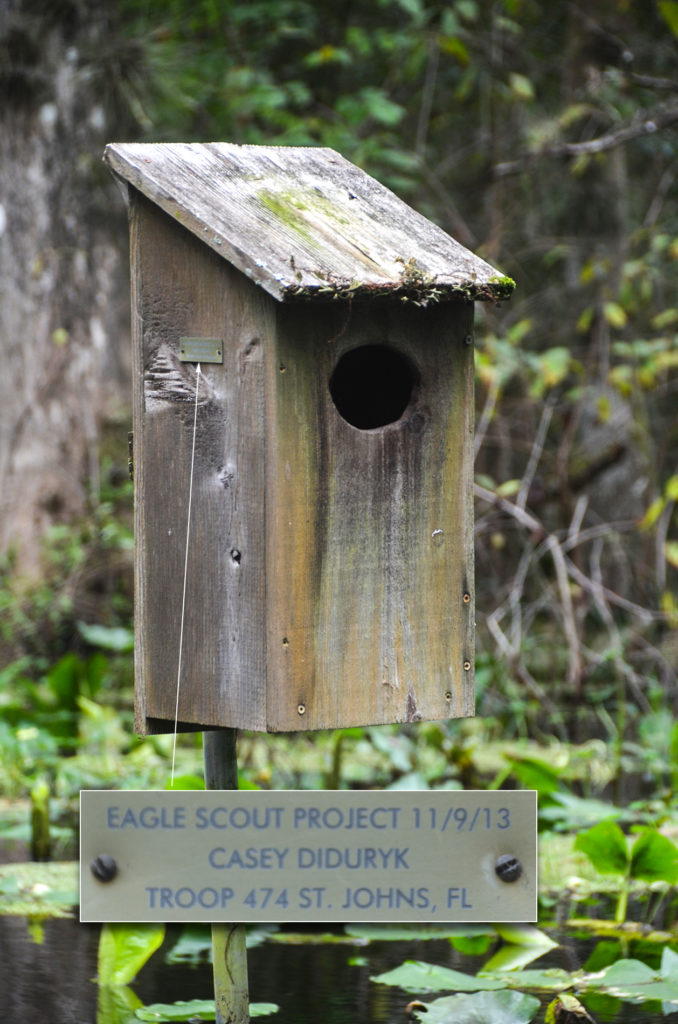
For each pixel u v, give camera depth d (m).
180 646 3.64
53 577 10.25
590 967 4.73
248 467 3.46
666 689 9.31
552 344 12.05
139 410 3.70
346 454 3.50
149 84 10.89
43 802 6.23
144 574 3.72
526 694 9.48
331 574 3.49
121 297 11.12
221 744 3.75
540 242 11.69
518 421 11.24
